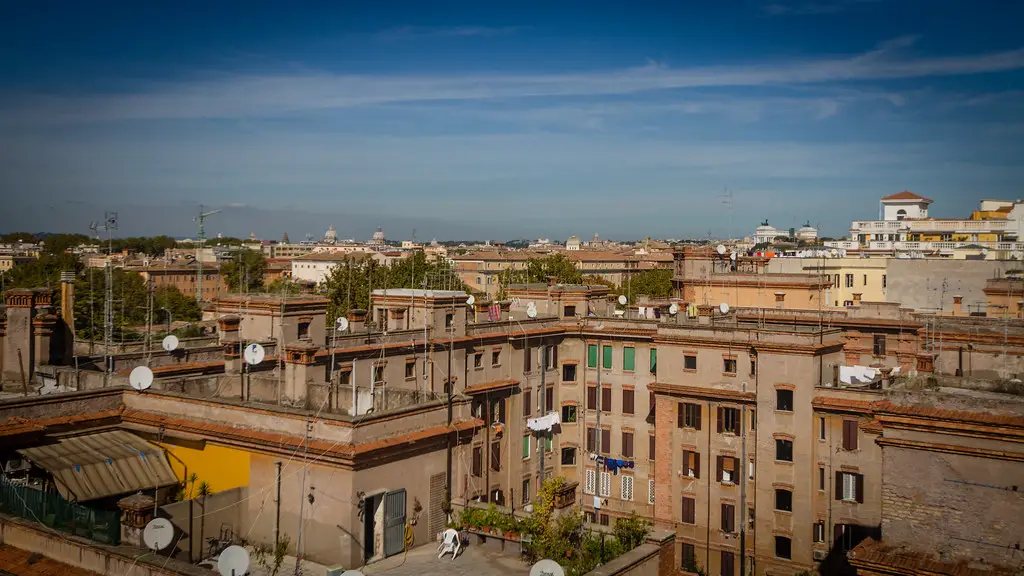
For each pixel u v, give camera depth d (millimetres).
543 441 81812
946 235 162875
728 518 70875
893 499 31156
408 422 36938
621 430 81750
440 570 33812
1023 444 28906
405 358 68812
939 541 30266
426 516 37469
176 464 39844
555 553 34344
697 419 72750
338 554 34000
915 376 34406
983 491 29609
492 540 36562
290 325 62500
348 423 34406
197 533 34719
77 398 40531
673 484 73625
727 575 70688
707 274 104875
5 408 37969
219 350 59625
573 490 36875
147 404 41500
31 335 48406
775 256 126312
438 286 141500
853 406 64438
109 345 65625
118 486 37812
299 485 35406
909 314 86562
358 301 125125
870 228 168625
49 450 38500
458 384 72812
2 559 30219
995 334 71750
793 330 70875
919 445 30578
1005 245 149625
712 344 72625
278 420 36812
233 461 37781
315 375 60375
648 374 80188
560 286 89500
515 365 79188
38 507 32875
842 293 122125
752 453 69688
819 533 66500
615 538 35344
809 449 66562
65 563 29703
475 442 73188
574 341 84562
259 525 36344
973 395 31859
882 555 30453
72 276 56875
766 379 68625
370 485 34688
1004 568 29078
